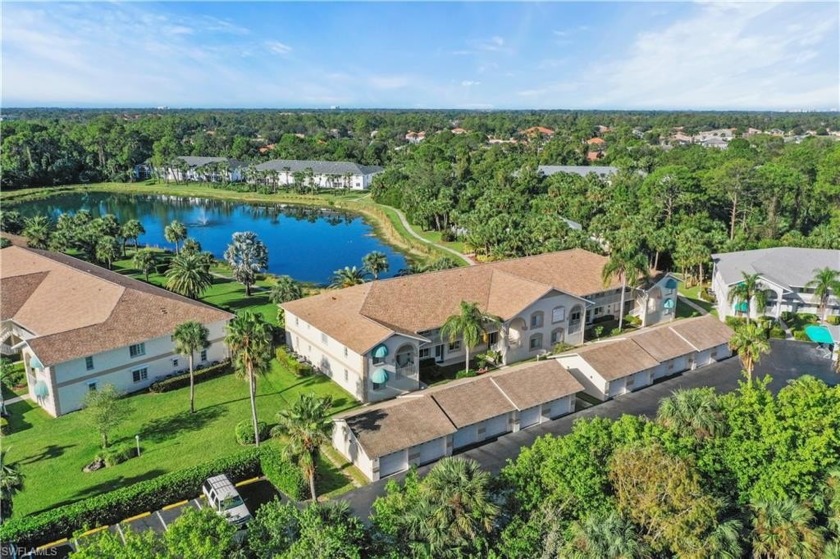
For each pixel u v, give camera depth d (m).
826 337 67.88
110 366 58.81
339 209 187.75
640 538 32.31
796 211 129.38
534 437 51.72
